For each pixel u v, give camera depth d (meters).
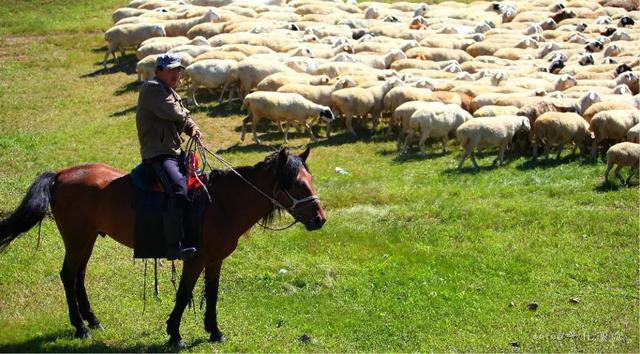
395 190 15.27
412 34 26.52
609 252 12.29
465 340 9.70
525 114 17.67
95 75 25.38
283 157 8.86
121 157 17.84
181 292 9.03
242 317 10.29
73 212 9.10
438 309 10.61
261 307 10.64
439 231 13.33
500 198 14.74
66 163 17.50
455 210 14.04
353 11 31.36
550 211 13.81
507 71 21.69
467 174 16.22
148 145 8.80
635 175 15.34
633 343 9.49
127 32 25.61
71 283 9.30
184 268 9.00
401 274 11.73
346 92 19.08
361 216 14.17
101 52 28.03
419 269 11.91
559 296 10.95
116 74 25.42
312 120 19.66
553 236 12.98
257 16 28.33
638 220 13.29
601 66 21.92
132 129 20.03
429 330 10.02
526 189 15.15
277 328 10.00
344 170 16.80
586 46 24.73
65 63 26.77
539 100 18.45
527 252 12.42
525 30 27.14
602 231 13.00
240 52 22.28
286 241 13.00
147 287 11.24
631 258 11.99
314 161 17.41
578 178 15.72
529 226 13.39
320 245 12.87
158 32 25.83
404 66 22.56
